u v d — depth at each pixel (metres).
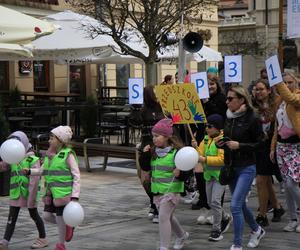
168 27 14.13
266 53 43.31
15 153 5.75
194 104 6.89
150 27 13.59
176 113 7.04
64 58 14.43
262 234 6.54
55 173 5.89
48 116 13.83
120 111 17.22
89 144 12.19
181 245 6.38
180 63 9.23
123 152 11.51
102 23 14.15
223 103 8.07
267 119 7.30
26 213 8.25
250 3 51.22
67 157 5.89
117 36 13.74
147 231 7.28
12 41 9.41
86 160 12.16
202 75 7.82
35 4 19.84
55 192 5.89
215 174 6.65
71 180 5.92
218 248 6.44
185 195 8.99
